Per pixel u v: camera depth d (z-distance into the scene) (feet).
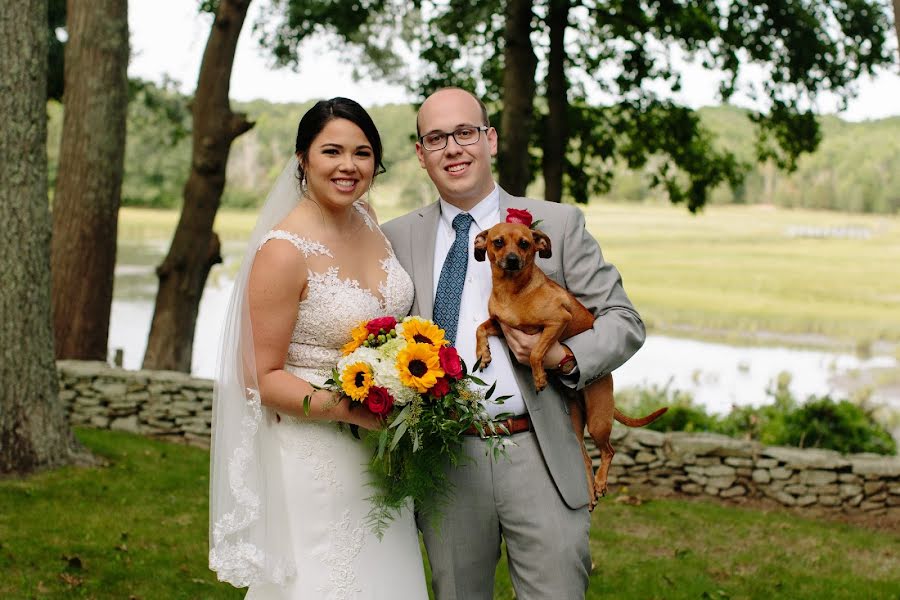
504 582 15.03
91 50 30.27
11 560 14.62
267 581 8.79
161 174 153.89
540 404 8.89
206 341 62.28
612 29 44.78
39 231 19.60
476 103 9.39
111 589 13.82
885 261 165.07
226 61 32.45
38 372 20.02
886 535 20.20
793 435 24.34
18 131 18.86
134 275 111.04
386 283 9.39
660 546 18.29
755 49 42.29
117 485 19.65
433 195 98.63
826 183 245.45
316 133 8.97
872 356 74.23
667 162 50.57
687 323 95.14
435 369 7.98
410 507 9.50
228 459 8.75
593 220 224.33
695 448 23.02
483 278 9.21
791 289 127.65
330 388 8.63
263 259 8.79
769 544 18.84
